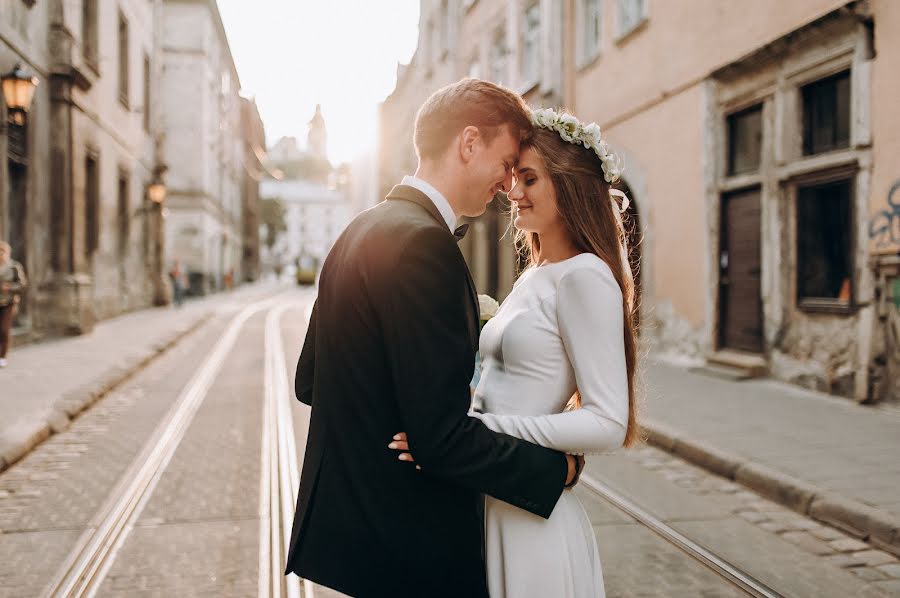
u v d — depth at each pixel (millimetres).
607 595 3197
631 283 1828
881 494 4293
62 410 6523
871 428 6109
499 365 1760
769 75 8688
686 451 5609
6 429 5734
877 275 7051
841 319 7590
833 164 7605
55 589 3137
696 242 10203
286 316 20844
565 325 1612
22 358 10070
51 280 13039
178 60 32469
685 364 10234
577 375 1598
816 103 8117
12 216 11766
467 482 1439
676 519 4207
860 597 3197
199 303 27516
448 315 1424
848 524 4023
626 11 12352
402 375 1400
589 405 1567
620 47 12367
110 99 16750
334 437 1532
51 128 13031
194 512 4152
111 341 12508
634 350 1757
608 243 1729
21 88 9945
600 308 1582
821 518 4199
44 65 12617
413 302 1404
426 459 1399
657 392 7938
